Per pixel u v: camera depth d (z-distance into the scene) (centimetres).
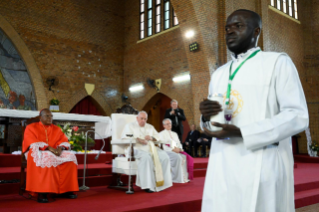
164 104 1681
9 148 716
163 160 481
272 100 138
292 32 1543
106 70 1605
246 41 147
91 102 1574
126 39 1684
